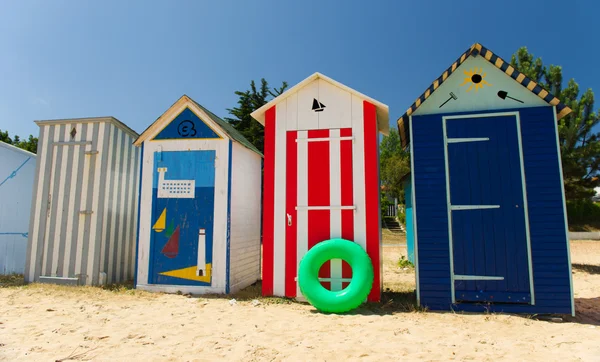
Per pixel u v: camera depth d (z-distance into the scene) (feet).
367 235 21.33
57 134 27.30
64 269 25.66
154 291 23.88
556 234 18.72
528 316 18.24
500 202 19.51
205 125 25.00
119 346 13.87
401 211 92.07
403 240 68.08
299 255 21.91
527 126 19.81
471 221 19.69
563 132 39.22
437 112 20.88
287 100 23.36
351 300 18.93
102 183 26.02
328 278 21.04
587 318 18.42
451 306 19.30
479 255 19.39
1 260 29.14
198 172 24.64
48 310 18.88
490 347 14.05
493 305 18.94
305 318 17.99
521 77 19.83
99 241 25.46
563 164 38.88
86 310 19.07
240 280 25.44
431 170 20.42
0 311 18.63
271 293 22.13
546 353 13.41
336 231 21.65
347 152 22.22
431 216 20.08
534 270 18.72
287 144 22.91
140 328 16.14
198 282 23.61
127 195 28.84
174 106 25.17
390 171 100.22
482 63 20.79
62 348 13.53
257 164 30.27
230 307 20.10
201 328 16.25
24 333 15.20
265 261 22.36
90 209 25.88
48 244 26.12
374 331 15.90
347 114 22.57
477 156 20.11
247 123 76.74
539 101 19.95
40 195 26.78
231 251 23.93
